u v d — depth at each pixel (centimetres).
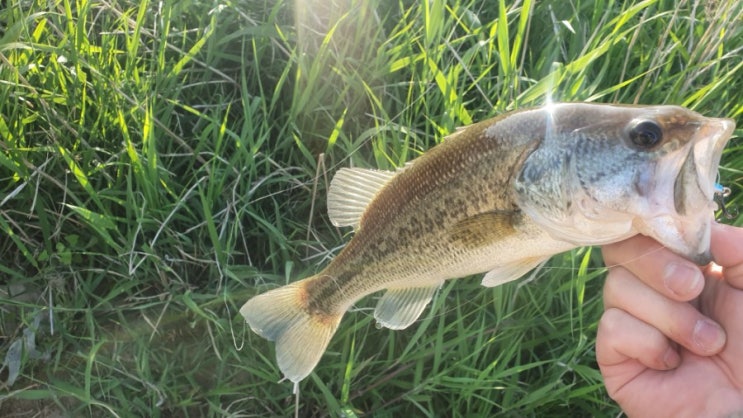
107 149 37
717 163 21
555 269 34
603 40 41
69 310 34
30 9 37
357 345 35
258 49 40
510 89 37
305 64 40
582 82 36
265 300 30
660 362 24
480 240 25
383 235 27
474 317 35
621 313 24
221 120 39
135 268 33
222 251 35
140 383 34
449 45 36
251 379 35
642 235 23
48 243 35
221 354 35
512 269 25
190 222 37
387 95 40
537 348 36
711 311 24
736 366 23
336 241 37
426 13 37
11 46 33
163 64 37
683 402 24
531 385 34
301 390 34
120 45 40
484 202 24
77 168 33
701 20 42
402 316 28
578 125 23
